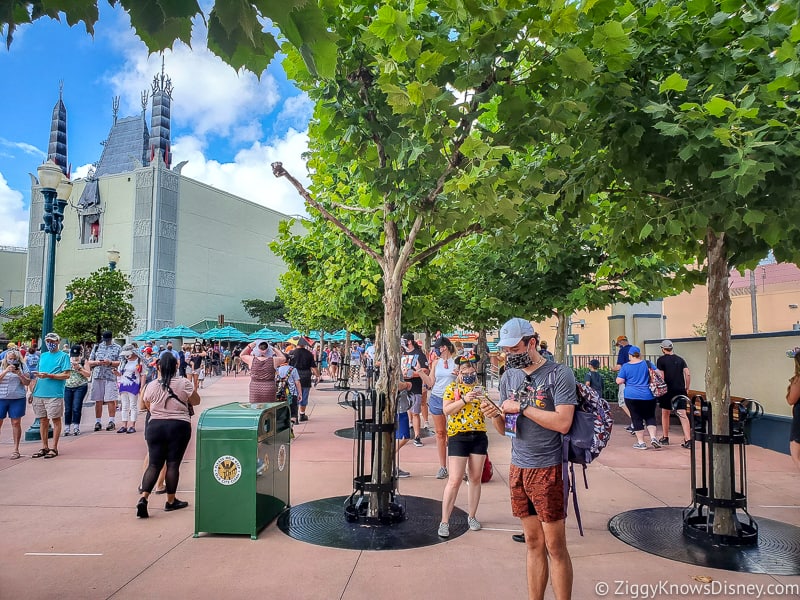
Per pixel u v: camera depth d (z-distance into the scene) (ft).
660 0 15.72
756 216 13.46
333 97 17.48
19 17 6.74
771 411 32.50
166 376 19.79
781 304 84.23
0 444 32.73
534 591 12.10
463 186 14.19
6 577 14.16
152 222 184.44
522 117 16.37
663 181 16.90
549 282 35.47
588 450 11.75
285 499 19.93
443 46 15.30
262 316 216.54
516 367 12.37
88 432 37.35
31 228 208.33
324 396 64.54
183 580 14.01
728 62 15.03
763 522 18.88
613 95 15.49
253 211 226.99
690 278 22.13
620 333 71.31
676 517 19.26
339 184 24.56
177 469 20.04
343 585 13.74
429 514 19.52
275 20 5.90
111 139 250.57
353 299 37.91
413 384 32.48
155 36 6.00
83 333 86.99
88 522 18.62
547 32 13.91
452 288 50.80
